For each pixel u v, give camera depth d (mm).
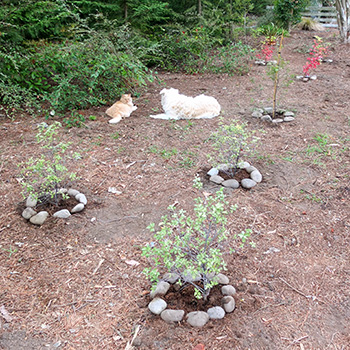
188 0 10344
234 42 10781
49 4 6496
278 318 2395
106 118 5555
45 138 3547
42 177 3945
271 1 15055
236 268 2803
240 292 2582
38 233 3152
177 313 2348
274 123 5355
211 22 9609
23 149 4547
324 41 11914
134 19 8477
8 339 2234
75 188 3785
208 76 8070
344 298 2566
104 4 8094
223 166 4074
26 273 2746
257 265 2842
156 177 4008
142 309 2447
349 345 2227
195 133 5039
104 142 4785
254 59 9414
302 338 2260
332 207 3535
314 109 5930
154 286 2369
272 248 3020
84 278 2711
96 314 2420
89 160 4332
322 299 2557
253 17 14617
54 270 2777
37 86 6168
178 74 8336
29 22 6758
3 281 2662
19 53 5789
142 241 3080
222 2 11148
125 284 2664
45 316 2400
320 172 4109
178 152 4527
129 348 2180
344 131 5090
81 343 2219
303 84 7328
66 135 4938
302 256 2949
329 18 17359
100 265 2834
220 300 2482
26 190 3670
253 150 4484
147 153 4516
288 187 3848
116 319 2379
